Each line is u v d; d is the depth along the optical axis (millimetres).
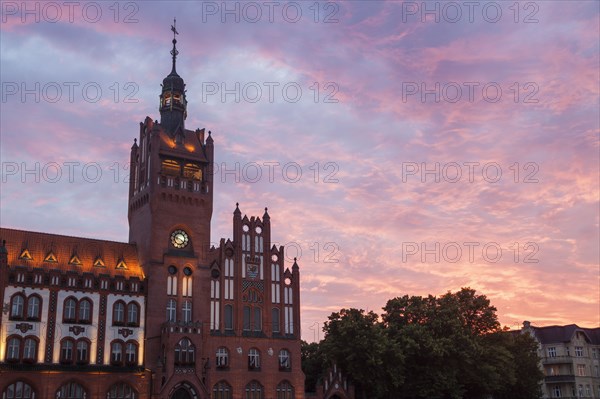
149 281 86312
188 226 92312
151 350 83625
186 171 94812
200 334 84500
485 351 99375
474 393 106250
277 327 93438
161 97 100562
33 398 74625
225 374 86875
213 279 91188
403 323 103125
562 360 132000
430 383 94938
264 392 89250
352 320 94188
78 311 80625
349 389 95000
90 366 79438
